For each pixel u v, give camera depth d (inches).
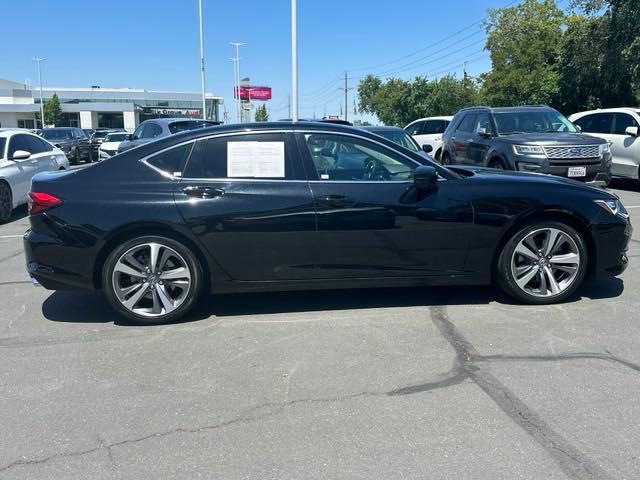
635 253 279.6
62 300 225.1
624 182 582.2
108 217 186.9
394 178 199.0
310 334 184.5
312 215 191.3
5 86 3661.4
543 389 145.6
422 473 112.7
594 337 178.1
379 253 196.1
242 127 198.1
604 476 111.1
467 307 207.3
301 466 115.6
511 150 416.5
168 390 148.5
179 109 3161.9
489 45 1772.9
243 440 125.3
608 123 538.9
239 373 157.4
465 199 197.3
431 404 139.1
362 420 132.5
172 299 195.0
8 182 414.3
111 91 3171.8
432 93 2311.8
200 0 1493.6
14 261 295.0
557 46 1243.2
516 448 120.5
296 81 768.9
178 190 189.9
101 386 151.1
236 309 210.1
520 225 202.4
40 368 162.4
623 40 797.2
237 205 189.6
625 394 142.7
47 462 118.2
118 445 124.1
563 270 206.7
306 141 198.1
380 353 168.9
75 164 1034.1
